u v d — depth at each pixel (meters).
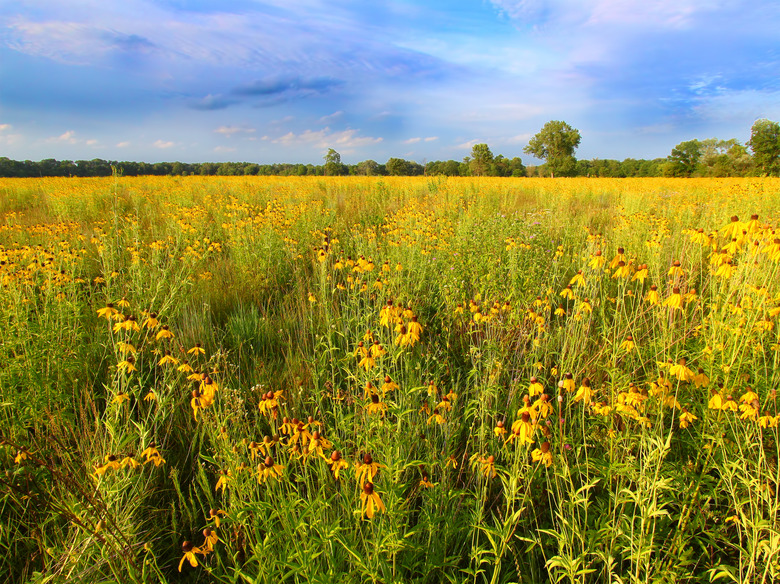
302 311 5.14
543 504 2.51
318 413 3.11
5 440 2.14
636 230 7.69
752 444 2.21
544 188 18.41
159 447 2.80
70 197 12.59
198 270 6.61
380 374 2.50
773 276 3.34
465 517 2.26
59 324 3.92
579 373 3.32
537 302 3.94
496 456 2.56
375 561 1.76
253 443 2.13
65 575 1.92
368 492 1.66
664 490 2.24
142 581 1.79
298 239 8.26
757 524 1.80
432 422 2.79
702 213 9.11
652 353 3.33
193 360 3.70
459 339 4.43
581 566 1.99
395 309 2.80
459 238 6.82
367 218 10.65
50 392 3.12
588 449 2.73
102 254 5.84
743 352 2.68
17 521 2.38
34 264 4.47
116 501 2.22
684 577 1.95
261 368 3.89
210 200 13.41
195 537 2.37
